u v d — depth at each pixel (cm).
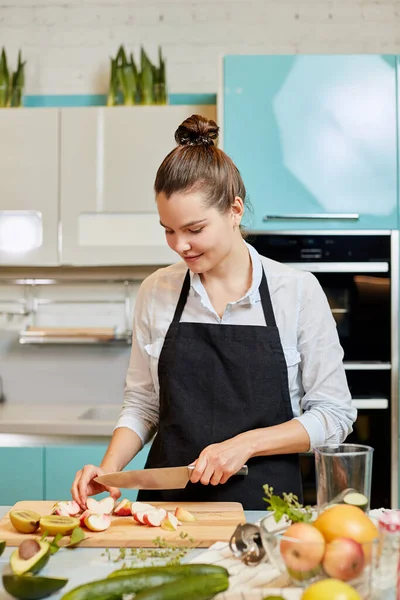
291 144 287
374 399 282
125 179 305
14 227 308
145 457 285
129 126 305
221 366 160
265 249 288
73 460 286
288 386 162
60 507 138
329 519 97
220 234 147
